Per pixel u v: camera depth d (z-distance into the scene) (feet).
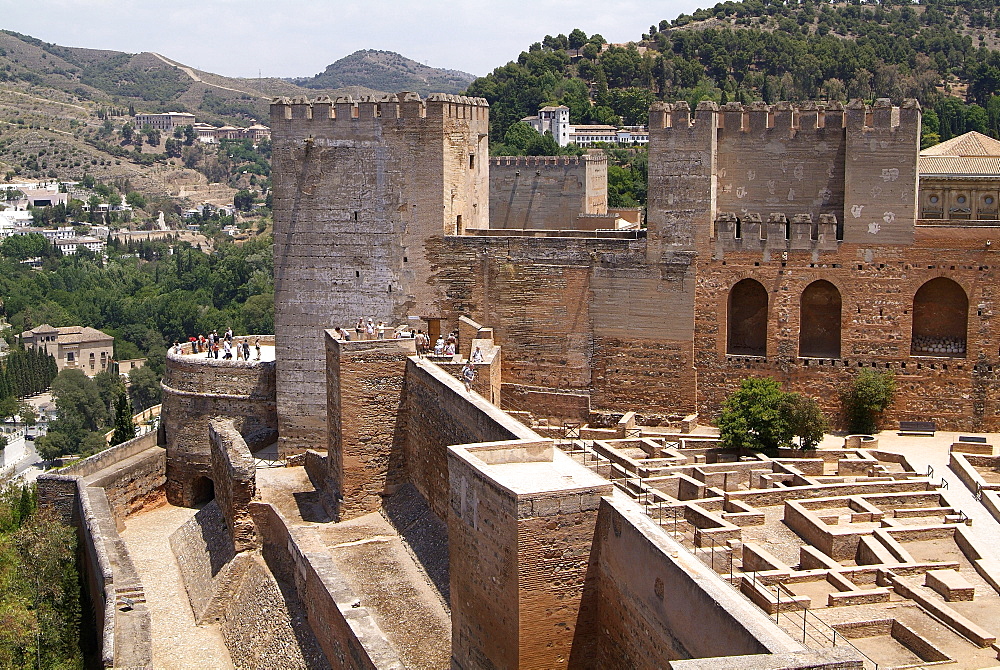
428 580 185.88
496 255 249.34
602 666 136.67
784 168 239.50
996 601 153.38
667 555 119.55
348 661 157.99
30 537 225.56
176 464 280.92
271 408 272.10
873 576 160.76
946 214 262.06
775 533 180.75
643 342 240.53
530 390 250.78
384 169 254.06
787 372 231.91
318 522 220.64
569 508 135.44
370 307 258.57
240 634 195.72
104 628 182.19
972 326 221.66
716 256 233.55
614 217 313.94
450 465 154.20
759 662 95.45
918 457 212.23
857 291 226.79
